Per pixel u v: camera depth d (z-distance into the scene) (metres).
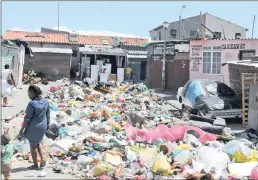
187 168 8.25
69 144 10.05
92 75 38.88
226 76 24.59
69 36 44.62
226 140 11.68
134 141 10.66
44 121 8.29
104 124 12.61
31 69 37.84
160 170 7.98
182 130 11.32
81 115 15.09
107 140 10.50
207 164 8.56
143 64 42.47
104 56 42.47
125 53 41.94
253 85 13.66
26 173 8.06
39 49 38.91
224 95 16.77
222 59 24.77
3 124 11.45
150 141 10.87
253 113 13.66
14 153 9.39
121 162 8.77
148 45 33.56
